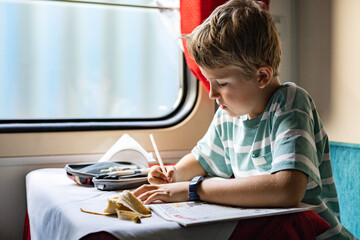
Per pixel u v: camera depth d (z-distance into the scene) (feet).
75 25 18.31
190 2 5.14
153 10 5.63
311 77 5.30
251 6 3.00
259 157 3.07
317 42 5.17
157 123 5.44
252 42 2.81
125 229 2.07
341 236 3.08
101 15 18.33
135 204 2.46
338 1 4.81
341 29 4.76
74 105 18.47
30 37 17.13
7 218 4.88
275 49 3.02
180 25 5.21
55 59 17.94
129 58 18.63
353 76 4.58
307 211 2.44
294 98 2.93
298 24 5.53
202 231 2.15
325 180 3.31
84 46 18.58
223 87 2.91
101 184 3.38
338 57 4.82
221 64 2.78
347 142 4.69
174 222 2.17
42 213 3.16
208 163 3.84
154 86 18.20
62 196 3.12
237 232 2.23
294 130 2.71
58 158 5.01
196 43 2.88
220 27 2.80
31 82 17.34
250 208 2.48
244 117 3.40
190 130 5.53
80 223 2.27
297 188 2.44
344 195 4.50
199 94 5.56
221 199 2.59
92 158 5.13
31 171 4.85
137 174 3.65
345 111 4.72
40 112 17.52
